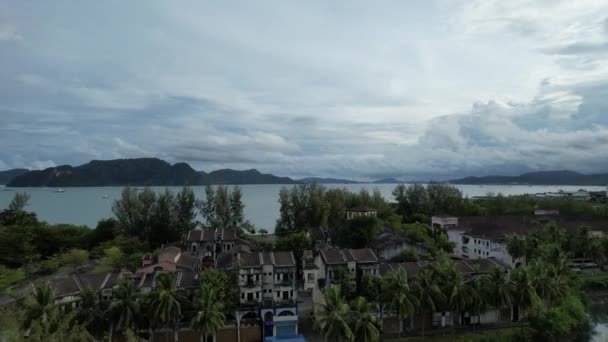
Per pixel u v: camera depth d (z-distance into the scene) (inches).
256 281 3034.0
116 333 2469.2
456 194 7091.5
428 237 5019.7
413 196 7003.0
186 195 5477.4
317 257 3641.7
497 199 7455.7
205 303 2516.0
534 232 4672.7
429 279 2844.5
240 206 5649.6
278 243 4252.0
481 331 2972.4
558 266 3388.3
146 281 3038.9
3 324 1380.4
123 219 5059.1
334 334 2332.7
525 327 2957.7
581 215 6732.3
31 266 3846.0
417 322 2984.7
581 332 3102.9
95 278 2942.9
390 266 3472.0
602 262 4399.6
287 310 2883.9
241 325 2827.3
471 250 4980.3
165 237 5162.4
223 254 3969.0
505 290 2837.1
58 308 2191.2
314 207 5492.1
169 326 2659.9
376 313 2920.8
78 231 5251.0
